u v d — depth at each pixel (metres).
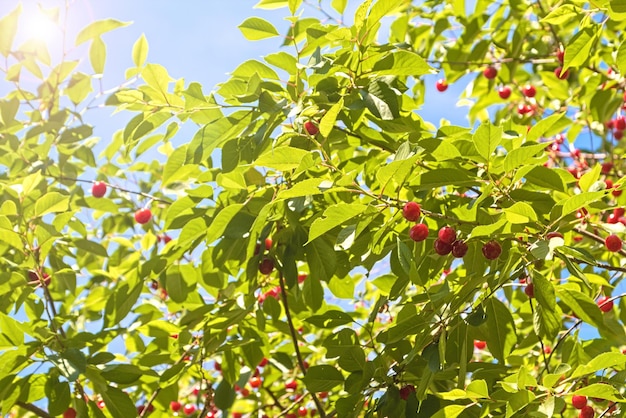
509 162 1.42
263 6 1.65
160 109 1.64
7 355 1.55
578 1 1.59
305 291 1.66
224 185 1.55
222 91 1.59
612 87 1.93
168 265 1.71
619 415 1.48
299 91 1.56
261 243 1.61
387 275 1.66
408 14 2.13
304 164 1.41
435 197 1.60
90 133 1.78
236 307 1.71
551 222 1.41
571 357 1.58
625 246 1.70
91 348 1.62
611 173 2.04
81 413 1.63
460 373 1.42
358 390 1.53
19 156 1.79
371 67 1.55
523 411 1.44
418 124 1.61
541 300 1.44
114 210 1.91
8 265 1.72
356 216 1.48
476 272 1.49
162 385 1.64
